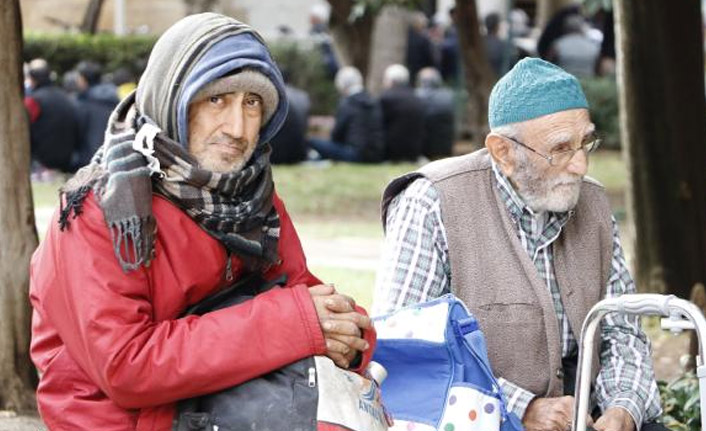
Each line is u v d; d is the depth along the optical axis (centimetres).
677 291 1226
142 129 469
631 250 1248
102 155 473
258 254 483
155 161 464
